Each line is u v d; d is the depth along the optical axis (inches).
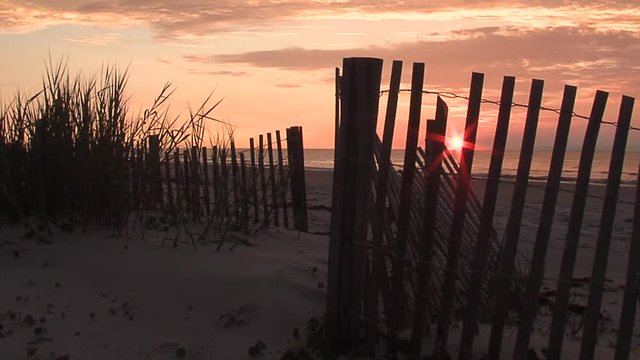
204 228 262.1
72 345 155.6
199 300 182.1
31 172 238.2
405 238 148.5
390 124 145.2
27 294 182.1
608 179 134.7
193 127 263.9
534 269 138.1
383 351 155.5
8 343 154.4
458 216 142.3
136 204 248.1
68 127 241.4
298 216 322.7
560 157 133.4
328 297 156.1
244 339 162.2
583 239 401.1
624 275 301.4
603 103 131.3
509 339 163.8
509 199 657.0
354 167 150.1
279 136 310.7
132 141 245.1
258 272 198.1
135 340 160.7
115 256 209.5
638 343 190.9
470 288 143.2
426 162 185.3
